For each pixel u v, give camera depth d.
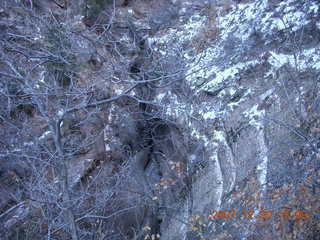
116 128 8.32
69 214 4.97
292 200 5.50
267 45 8.18
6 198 6.67
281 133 6.78
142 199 7.90
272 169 6.46
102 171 7.59
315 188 5.54
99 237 6.45
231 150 7.55
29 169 6.39
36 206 5.77
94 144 8.04
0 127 6.46
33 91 5.02
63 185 5.10
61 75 6.79
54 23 7.28
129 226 7.66
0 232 6.25
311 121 6.49
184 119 8.33
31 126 6.73
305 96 6.85
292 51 7.57
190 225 7.15
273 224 5.38
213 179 7.58
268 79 7.73
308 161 6.01
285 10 8.34
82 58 7.54
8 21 7.75
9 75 5.05
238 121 7.69
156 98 8.20
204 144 8.09
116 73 8.02
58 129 4.88
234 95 8.09
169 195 8.41
